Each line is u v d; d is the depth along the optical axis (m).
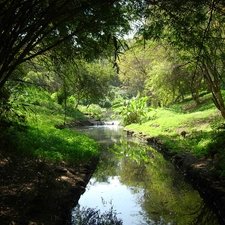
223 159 7.35
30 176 6.17
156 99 27.22
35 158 7.59
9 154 7.38
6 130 7.75
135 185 7.72
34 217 4.56
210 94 23.59
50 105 23.47
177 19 4.32
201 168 7.73
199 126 13.62
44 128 12.77
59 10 4.08
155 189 7.33
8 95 7.43
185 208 6.01
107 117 35.62
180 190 7.20
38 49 6.70
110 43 5.39
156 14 4.59
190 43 4.80
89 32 5.18
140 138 16.70
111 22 4.55
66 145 9.85
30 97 14.81
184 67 14.05
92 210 5.93
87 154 9.59
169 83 19.41
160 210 5.94
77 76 7.80
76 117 26.55
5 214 4.29
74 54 6.31
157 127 17.19
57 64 6.93
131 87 36.88
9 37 4.16
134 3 4.32
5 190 5.18
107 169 9.56
